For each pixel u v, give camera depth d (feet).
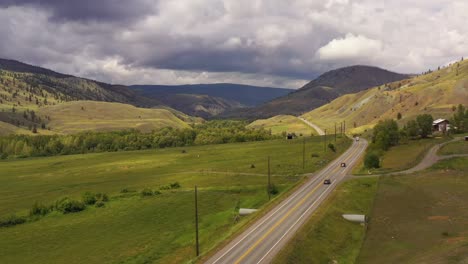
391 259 207.82
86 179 577.02
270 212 283.18
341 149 617.21
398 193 333.62
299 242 220.02
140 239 292.40
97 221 347.15
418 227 253.65
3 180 616.39
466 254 194.90
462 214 272.92
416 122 640.99
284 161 549.54
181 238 284.00
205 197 393.91
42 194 492.13
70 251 280.31
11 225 355.36
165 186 448.65
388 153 531.50
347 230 255.29
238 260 196.24
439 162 433.07
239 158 628.69
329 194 330.54
